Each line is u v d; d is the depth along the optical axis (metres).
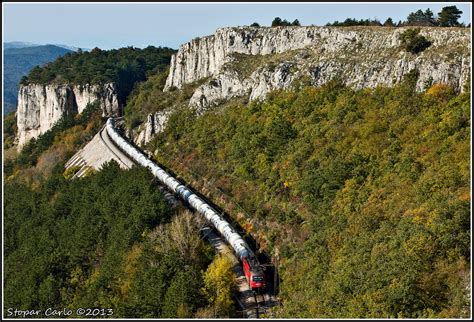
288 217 87.50
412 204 69.81
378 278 55.12
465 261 55.09
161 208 90.44
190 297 62.69
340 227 75.00
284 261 77.38
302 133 105.94
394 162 83.56
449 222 58.94
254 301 68.19
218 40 164.00
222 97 144.12
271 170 102.31
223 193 105.94
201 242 79.50
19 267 97.19
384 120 94.25
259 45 150.75
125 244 82.44
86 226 97.81
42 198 135.88
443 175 71.56
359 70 112.06
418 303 51.72
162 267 67.69
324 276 65.62
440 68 96.62
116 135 166.75
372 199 76.88
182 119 146.50
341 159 89.69
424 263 55.69
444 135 82.25
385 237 64.19
